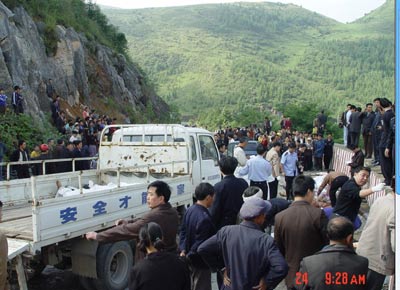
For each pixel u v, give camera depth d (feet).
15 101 49.85
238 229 12.89
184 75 526.57
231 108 415.44
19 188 24.25
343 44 646.33
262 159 29.99
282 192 45.96
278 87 470.80
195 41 646.33
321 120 72.33
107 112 87.04
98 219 20.01
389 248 14.94
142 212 23.22
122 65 108.37
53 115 59.47
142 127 30.63
